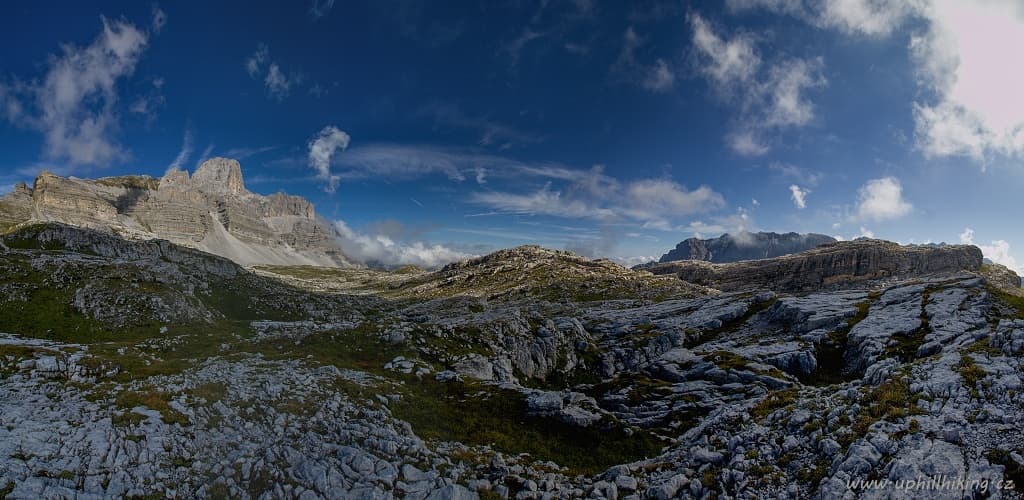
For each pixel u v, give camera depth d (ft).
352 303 481.05
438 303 620.90
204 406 98.84
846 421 85.87
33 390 94.63
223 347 166.91
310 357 157.17
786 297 345.51
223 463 79.66
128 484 69.15
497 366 206.08
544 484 91.71
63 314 237.04
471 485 86.53
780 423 95.30
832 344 227.20
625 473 93.66
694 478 85.46
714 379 194.39
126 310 249.75
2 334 136.46
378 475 84.02
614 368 253.44
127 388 102.47
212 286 349.41
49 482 64.54
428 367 173.99
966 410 79.41
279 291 393.09
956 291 240.73
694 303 403.54
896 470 67.21
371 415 113.70
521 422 132.05
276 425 97.19
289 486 76.64
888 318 229.86
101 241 385.09
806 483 73.61
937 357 108.06
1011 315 192.44
